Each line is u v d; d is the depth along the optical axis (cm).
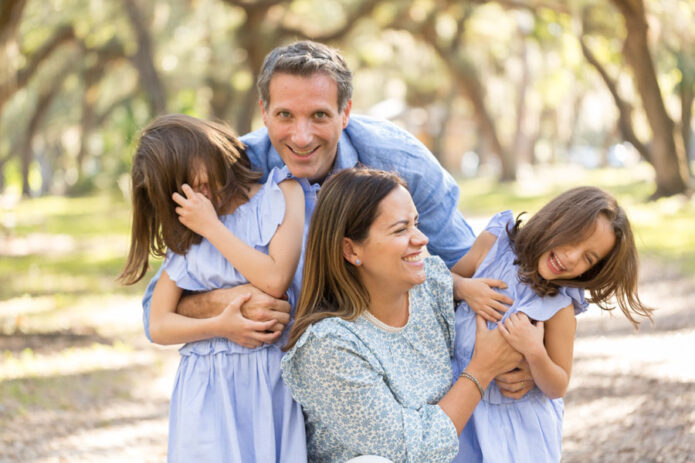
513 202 2314
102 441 530
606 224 261
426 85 4028
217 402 268
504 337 262
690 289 929
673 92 2412
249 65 2453
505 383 270
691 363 616
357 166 308
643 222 1572
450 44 2962
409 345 264
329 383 246
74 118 4834
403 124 4969
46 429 549
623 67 2161
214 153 276
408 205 252
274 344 273
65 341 820
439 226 322
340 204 252
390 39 3412
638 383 581
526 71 3550
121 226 2256
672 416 494
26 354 750
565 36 2341
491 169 5394
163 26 2692
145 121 2858
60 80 3588
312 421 269
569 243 260
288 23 2366
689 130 2466
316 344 246
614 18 2111
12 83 1236
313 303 259
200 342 274
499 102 4269
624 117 2172
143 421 577
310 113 274
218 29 2775
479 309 272
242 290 269
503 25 2952
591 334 766
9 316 950
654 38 1888
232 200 282
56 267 1427
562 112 4938
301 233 275
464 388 258
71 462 488
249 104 2562
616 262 264
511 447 271
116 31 2880
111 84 3991
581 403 555
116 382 673
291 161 282
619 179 3058
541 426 276
